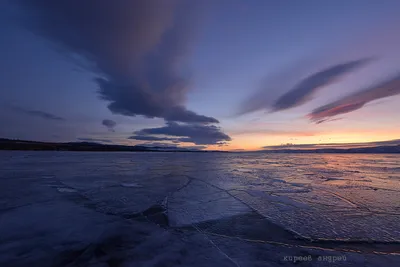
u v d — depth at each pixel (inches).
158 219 151.9
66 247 107.4
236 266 90.7
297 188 260.2
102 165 564.4
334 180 323.3
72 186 266.2
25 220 144.6
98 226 136.2
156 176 359.3
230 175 380.2
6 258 95.9
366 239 119.3
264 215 160.7
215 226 139.8
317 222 145.9
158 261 94.8
